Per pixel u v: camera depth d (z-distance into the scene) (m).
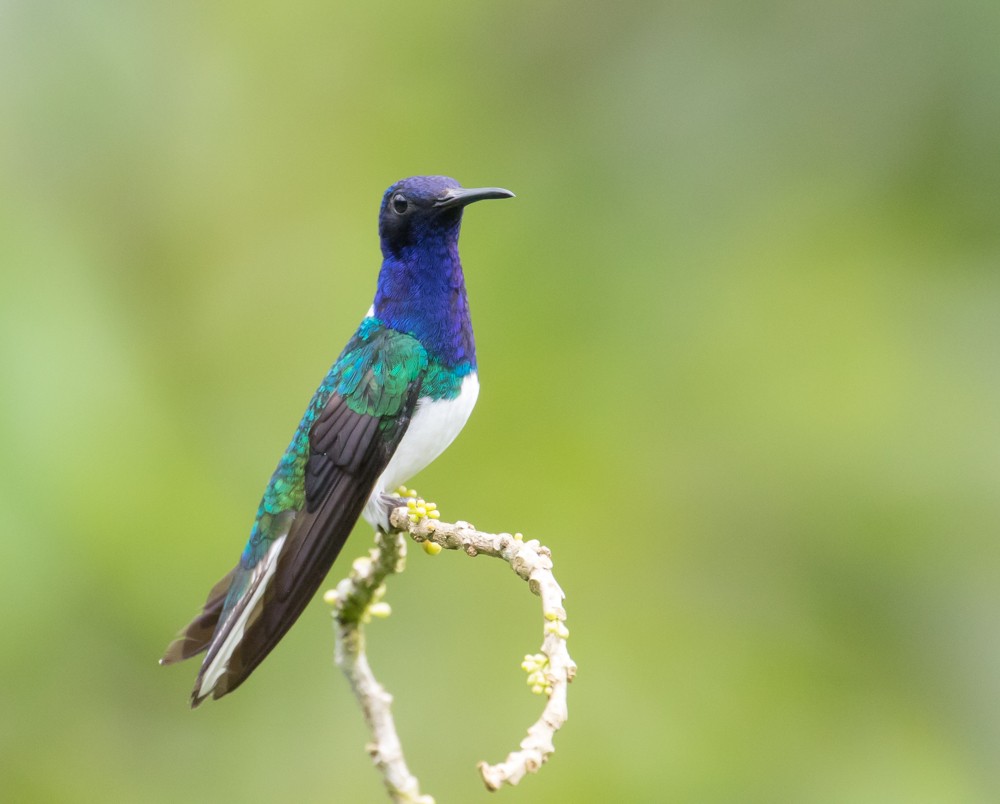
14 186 10.60
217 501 10.53
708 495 11.55
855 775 10.63
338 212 12.41
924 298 11.89
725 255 12.01
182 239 12.41
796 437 11.53
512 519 11.42
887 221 12.08
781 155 12.15
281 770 10.85
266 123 12.67
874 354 11.65
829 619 11.27
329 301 12.12
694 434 11.62
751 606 11.27
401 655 11.11
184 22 12.69
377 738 6.41
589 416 11.64
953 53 11.90
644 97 12.34
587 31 12.55
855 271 11.91
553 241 12.09
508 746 10.68
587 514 11.43
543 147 12.34
